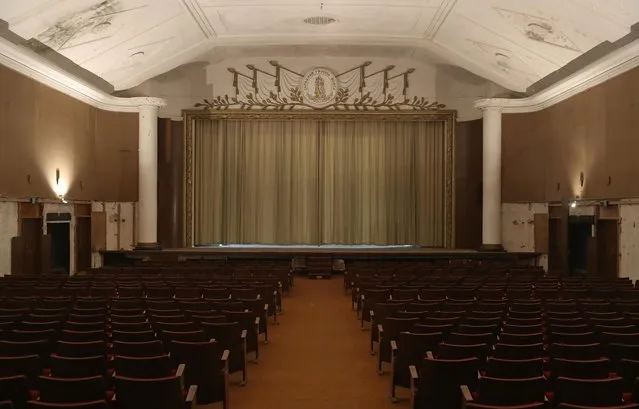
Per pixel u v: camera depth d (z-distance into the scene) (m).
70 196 19.58
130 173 22.59
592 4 13.99
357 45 22.42
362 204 25.00
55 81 18.20
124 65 19.92
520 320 8.16
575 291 11.13
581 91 19.03
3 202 15.45
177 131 24.17
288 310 13.67
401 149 24.89
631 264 15.84
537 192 22.45
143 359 5.68
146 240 22.14
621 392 4.83
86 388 4.92
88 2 14.74
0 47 14.82
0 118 15.30
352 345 10.19
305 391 7.62
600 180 17.77
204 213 24.64
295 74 24.23
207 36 20.81
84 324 7.53
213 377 6.52
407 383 7.09
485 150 22.47
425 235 24.78
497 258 21.81
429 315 8.75
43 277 13.52
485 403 5.00
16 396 4.86
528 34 17.31
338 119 24.34
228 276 14.04
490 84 23.69
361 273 15.41
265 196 24.83
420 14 18.67
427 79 24.30
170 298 10.23
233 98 24.16
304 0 17.53
